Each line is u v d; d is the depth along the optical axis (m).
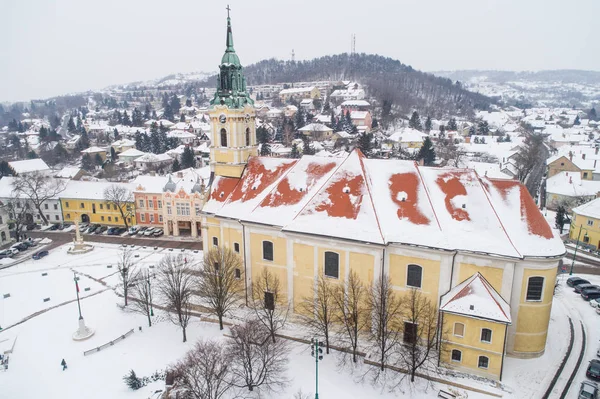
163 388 47.22
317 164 63.12
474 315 46.53
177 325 61.12
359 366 49.88
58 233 110.06
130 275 74.44
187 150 167.75
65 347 57.03
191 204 101.62
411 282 52.44
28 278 81.00
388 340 53.47
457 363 48.78
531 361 51.16
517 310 50.50
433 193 55.00
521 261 47.84
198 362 45.78
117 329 61.19
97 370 51.66
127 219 111.94
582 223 90.44
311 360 51.19
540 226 50.50
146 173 169.00
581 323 59.91
